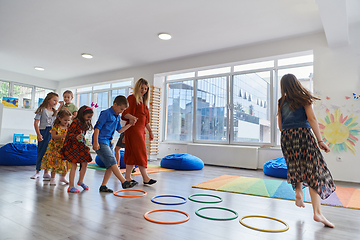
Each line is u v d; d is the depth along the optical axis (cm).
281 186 329
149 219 183
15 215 187
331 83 436
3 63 718
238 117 616
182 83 721
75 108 376
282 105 206
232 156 565
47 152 310
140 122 312
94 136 267
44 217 184
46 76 879
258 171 506
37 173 349
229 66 590
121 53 607
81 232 158
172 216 196
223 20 422
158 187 310
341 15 321
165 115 748
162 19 425
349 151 413
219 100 648
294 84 196
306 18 407
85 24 454
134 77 733
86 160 274
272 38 490
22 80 845
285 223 183
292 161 191
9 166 454
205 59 600
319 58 451
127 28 465
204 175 423
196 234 160
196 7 382
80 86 894
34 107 895
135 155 306
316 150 184
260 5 372
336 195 293
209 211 212
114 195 260
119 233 158
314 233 167
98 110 906
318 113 441
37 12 412
